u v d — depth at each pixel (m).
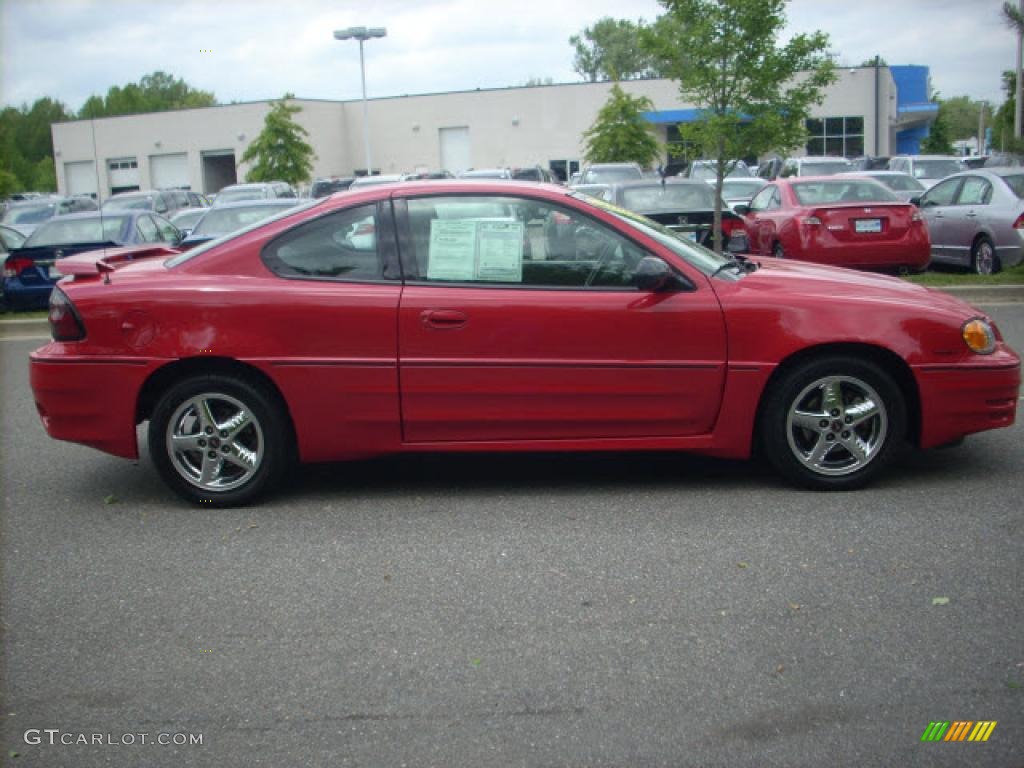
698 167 24.12
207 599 4.34
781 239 13.08
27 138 74.44
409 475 6.04
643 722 3.32
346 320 5.31
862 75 45.88
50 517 5.47
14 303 13.68
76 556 4.88
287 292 5.34
